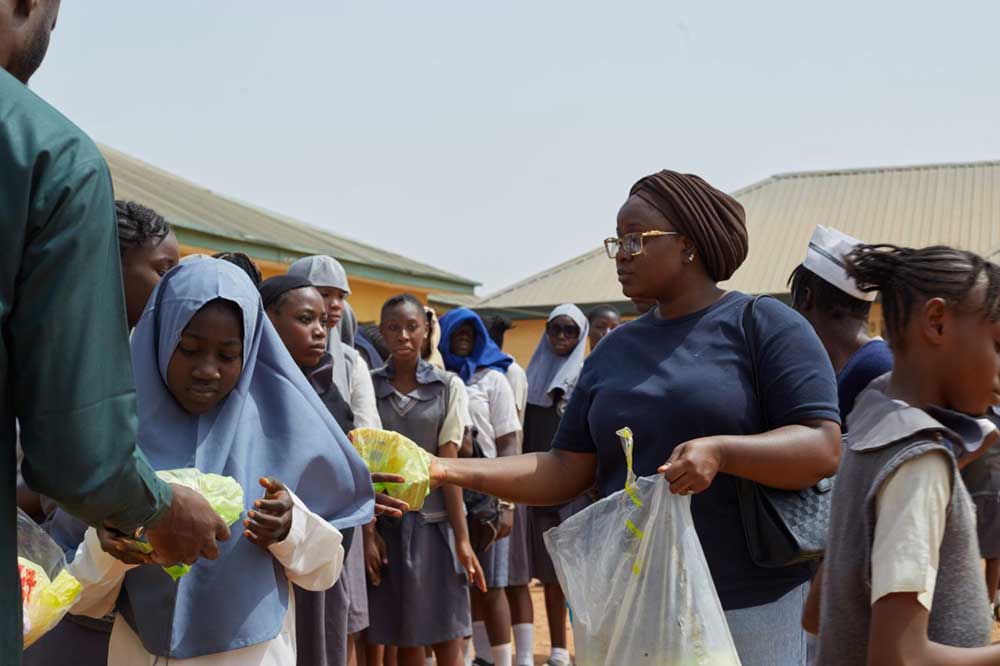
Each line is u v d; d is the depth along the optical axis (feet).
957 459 7.77
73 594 8.48
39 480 6.46
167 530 8.07
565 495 12.27
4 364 6.30
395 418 19.88
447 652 19.80
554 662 25.29
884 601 7.27
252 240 46.29
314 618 14.65
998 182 84.99
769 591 10.81
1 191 6.14
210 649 9.82
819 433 10.46
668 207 11.32
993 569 22.33
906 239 79.05
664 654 9.92
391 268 59.31
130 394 6.75
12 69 7.13
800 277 14.19
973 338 7.84
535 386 27.04
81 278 6.37
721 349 10.99
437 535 19.54
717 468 10.02
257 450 10.62
